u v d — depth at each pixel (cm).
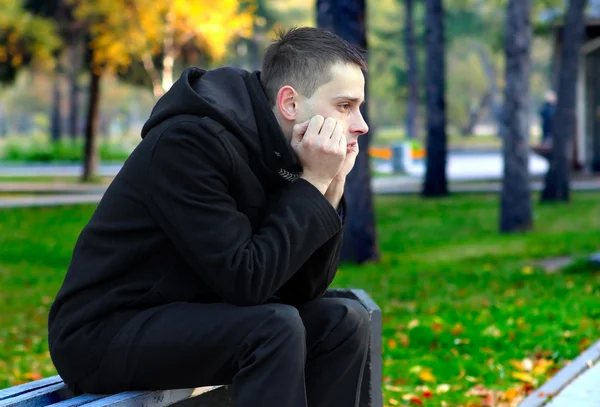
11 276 1297
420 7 6291
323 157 263
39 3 2528
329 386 275
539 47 7656
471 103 8450
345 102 269
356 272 1213
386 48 6925
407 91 6122
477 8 6450
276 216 256
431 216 2023
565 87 2230
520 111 1733
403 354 650
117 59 2584
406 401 515
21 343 825
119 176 268
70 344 264
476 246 1496
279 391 240
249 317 247
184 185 252
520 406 460
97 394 268
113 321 261
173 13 2561
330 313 275
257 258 250
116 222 263
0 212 2045
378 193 2583
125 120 11231
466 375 578
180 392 274
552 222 1853
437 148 2478
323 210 259
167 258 264
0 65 2548
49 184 2803
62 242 1662
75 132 5400
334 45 270
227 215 253
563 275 1033
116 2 2430
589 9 2791
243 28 2775
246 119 262
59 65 2980
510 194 1739
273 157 265
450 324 753
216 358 250
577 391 476
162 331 254
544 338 661
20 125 12081
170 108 262
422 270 1188
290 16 6962
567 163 2248
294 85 268
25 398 264
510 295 914
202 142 253
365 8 1255
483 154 4722
